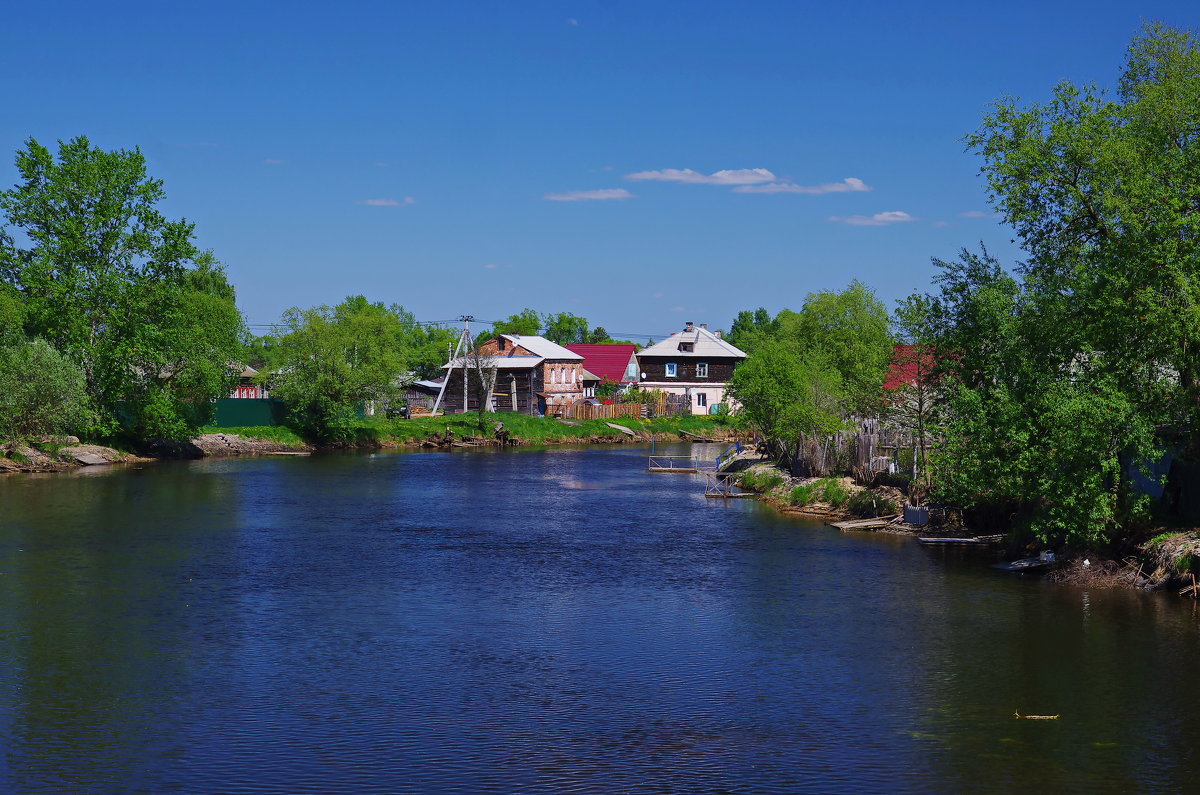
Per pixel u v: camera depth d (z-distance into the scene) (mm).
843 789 15711
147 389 71812
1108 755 17047
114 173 67938
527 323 172000
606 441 102438
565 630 25000
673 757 16922
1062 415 28516
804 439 53531
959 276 36781
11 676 21062
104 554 34812
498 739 17672
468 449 91125
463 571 32469
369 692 20188
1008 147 32156
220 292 104312
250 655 22703
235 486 56969
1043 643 23578
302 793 15453
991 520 37812
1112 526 30391
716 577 31484
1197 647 23031
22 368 63094
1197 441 29188
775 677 21234
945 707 19375
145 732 17938
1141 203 28641
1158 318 27156
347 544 37562
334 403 86625
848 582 30578
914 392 41219
